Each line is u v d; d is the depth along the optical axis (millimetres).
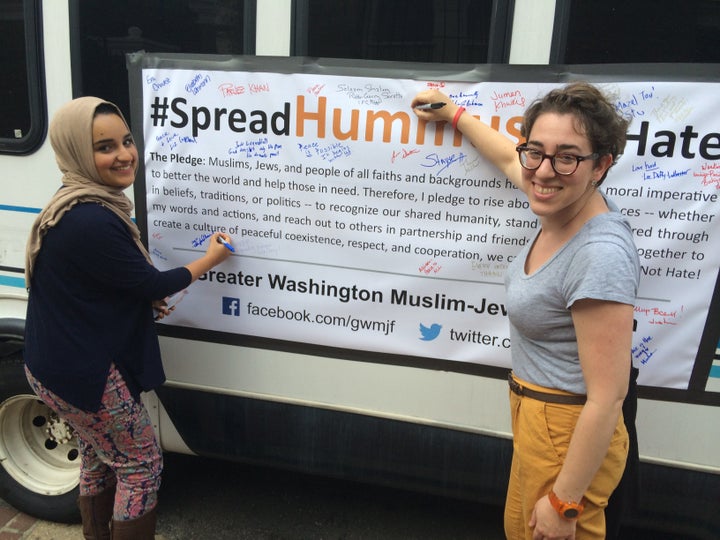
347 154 1892
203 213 2062
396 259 1933
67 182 1691
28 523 2434
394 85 1816
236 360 2154
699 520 1895
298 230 1989
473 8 1738
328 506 2584
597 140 1226
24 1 2008
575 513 1307
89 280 1682
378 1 1788
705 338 1766
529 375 1424
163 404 2264
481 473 2027
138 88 2006
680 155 1674
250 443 2219
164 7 1936
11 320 2227
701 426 1824
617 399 1232
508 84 1746
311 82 1866
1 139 2123
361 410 2078
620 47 1679
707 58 1634
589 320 1227
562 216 1330
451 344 1956
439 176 1841
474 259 1873
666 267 1747
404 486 2139
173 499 2588
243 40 1910
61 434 2428
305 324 2061
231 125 1960
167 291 1788
